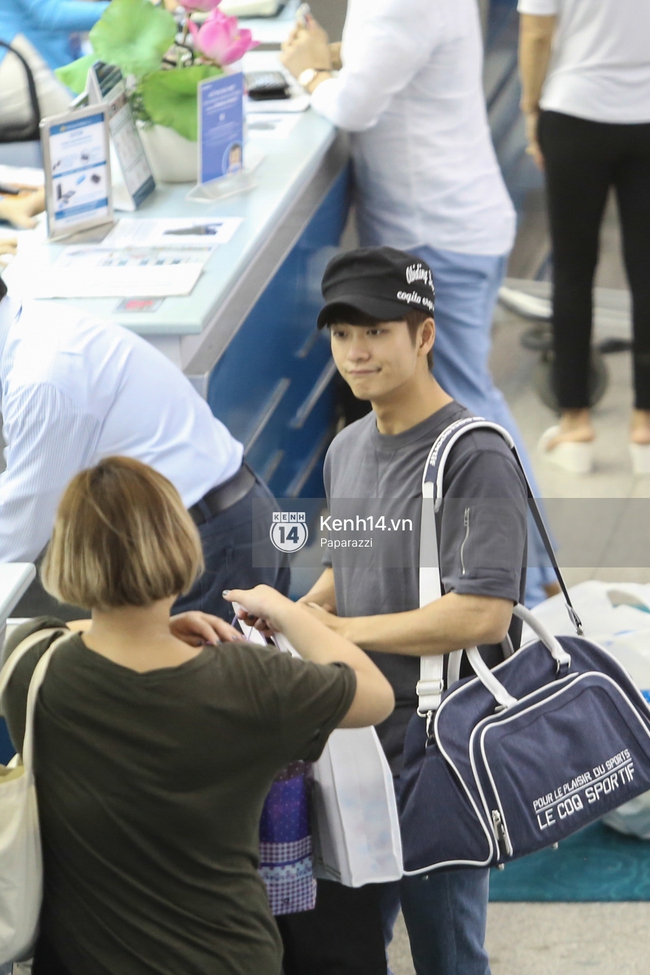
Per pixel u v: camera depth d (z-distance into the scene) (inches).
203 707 192.9
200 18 532.4
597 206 571.2
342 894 257.6
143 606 194.1
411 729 243.6
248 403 429.1
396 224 546.9
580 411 604.7
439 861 237.3
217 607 343.6
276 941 211.2
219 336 381.4
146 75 464.8
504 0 685.3
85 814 196.9
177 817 195.6
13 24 584.4
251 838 207.3
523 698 244.1
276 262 456.1
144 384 317.7
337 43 631.8
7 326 312.5
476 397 558.6
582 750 243.1
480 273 544.7
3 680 204.7
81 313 317.7
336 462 266.4
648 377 593.0
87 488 194.1
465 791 233.1
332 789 227.5
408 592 246.8
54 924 207.2
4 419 315.9
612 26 526.0
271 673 197.0
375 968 261.6
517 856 235.8
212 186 471.5
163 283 382.6
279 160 505.0
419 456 245.0
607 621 410.6
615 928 354.9
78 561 191.2
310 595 280.8
